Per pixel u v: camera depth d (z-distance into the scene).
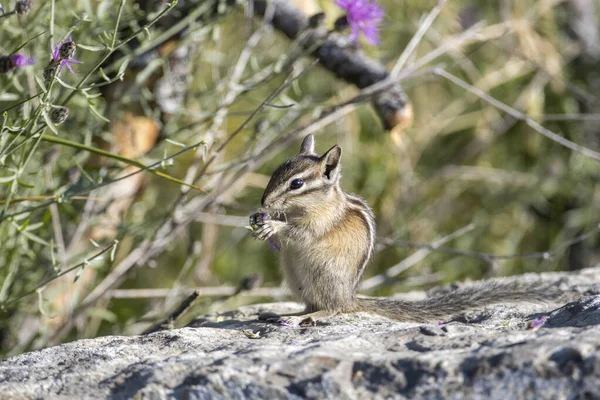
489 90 18.41
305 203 9.55
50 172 10.45
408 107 11.81
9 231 10.05
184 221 11.19
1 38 10.81
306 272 9.55
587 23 19.05
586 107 18.69
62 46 7.84
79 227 10.91
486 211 17.66
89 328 12.37
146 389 6.13
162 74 11.48
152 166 8.55
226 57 14.59
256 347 6.73
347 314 9.34
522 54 17.36
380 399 5.81
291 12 12.16
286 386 5.97
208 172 11.18
